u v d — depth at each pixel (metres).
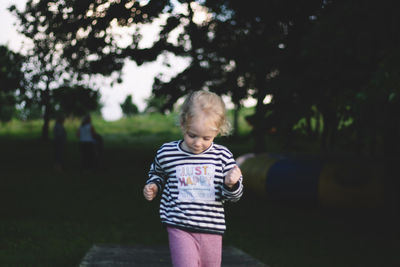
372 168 8.95
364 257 6.03
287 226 7.84
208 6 8.48
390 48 5.80
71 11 6.59
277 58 8.15
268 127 7.65
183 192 2.57
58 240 5.87
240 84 10.96
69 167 15.08
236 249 5.11
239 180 2.54
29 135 32.19
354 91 6.12
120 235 6.51
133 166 16.02
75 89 8.60
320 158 9.88
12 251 5.12
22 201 8.85
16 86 7.74
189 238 2.54
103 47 7.34
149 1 6.82
